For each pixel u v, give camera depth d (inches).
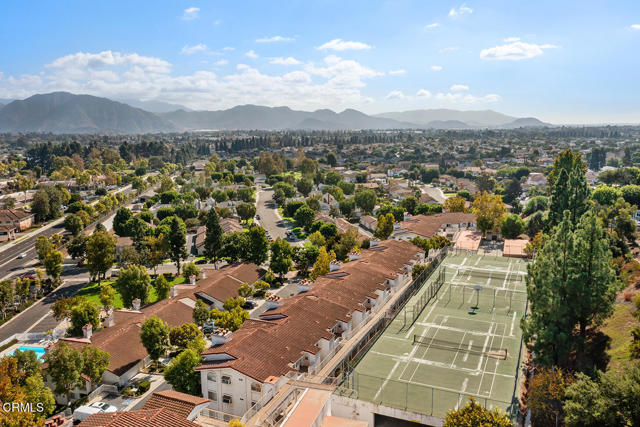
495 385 2160.4
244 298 4237.2
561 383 1838.1
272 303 2967.5
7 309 4480.8
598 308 2130.9
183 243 5344.5
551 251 2246.6
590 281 2121.1
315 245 5733.3
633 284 2935.5
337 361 2440.9
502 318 2994.6
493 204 5959.6
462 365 2370.8
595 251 2127.2
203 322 3533.5
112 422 1614.2
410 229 5664.4
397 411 1952.5
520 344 2608.3
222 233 5861.2
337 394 2065.7
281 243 4968.0
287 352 2348.7
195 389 2357.3
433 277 3870.6
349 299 3041.3
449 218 6624.0
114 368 2888.8
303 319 2659.9
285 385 2133.4
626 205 5447.8
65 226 7234.3
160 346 2982.3
